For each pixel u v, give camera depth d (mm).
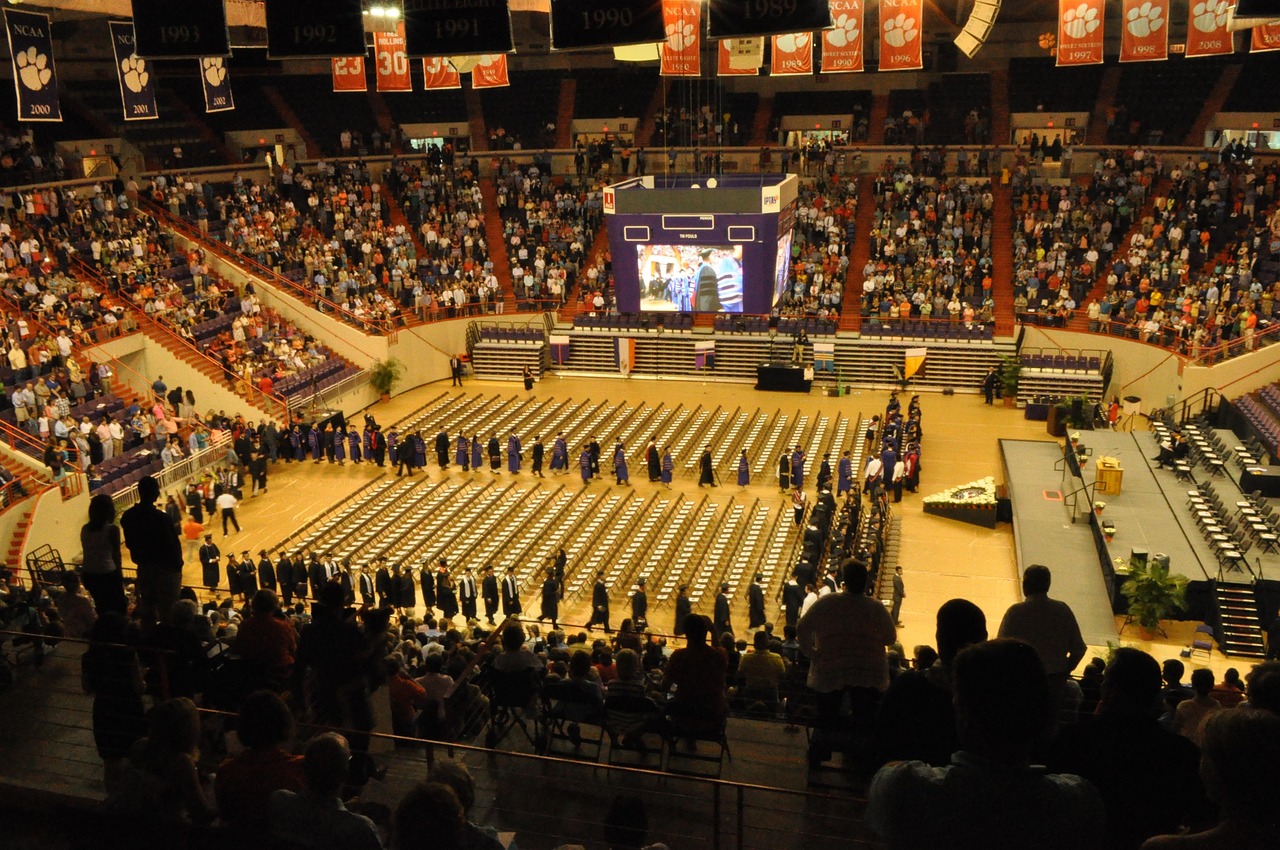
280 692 11453
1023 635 9156
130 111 37125
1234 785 4445
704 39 47438
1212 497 35656
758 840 10000
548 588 30625
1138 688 6133
